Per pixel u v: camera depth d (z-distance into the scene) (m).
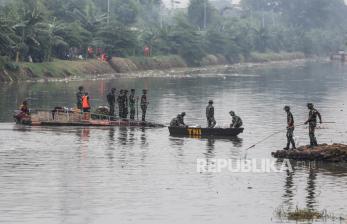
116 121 71.69
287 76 182.50
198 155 53.44
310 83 154.12
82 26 183.00
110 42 183.88
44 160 49.81
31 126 69.25
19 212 36.16
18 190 40.66
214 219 35.53
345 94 123.56
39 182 42.75
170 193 40.66
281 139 63.62
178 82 149.38
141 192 40.78
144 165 48.78
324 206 38.12
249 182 43.78
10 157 50.72
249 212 36.81
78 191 40.69
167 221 35.09
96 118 73.31
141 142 59.75
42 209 36.75
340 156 50.62
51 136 62.06
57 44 156.38
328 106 100.31
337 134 68.44
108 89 123.50
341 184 43.34
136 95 112.94
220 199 39.47
